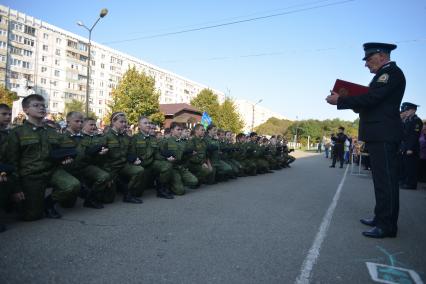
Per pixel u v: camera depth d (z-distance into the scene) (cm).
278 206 577
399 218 528
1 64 4897
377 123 418
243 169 1031
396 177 414
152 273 279
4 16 4881
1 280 256
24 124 432
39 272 273
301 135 6819
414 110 894
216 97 5431
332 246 369
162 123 3638
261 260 317
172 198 621
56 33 5541
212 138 858
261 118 10875
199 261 309
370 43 432
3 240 348
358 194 761
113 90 3500
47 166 436
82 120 559
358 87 443
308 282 274
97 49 6153
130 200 571
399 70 417
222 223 446
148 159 624
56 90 5612
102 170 529
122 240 361
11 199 447
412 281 286
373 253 352
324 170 1416
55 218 446
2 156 409
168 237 376
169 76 7512
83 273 275
